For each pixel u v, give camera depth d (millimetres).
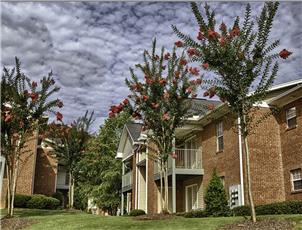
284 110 18766
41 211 22750
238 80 10867
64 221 15164
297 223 10273
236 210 16438
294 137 17938
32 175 28734
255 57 10812
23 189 28219
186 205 24578
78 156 26375
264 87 10891
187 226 12148
